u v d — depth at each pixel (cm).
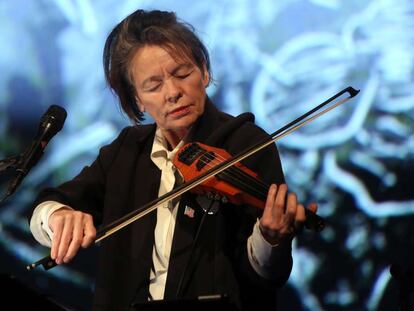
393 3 1302
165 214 665
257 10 1327
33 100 1382
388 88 1297
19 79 1383
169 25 678
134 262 658
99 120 1363
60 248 608
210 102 699
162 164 685
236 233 646
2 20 1388
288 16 1321
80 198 693
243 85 1323
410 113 1291
